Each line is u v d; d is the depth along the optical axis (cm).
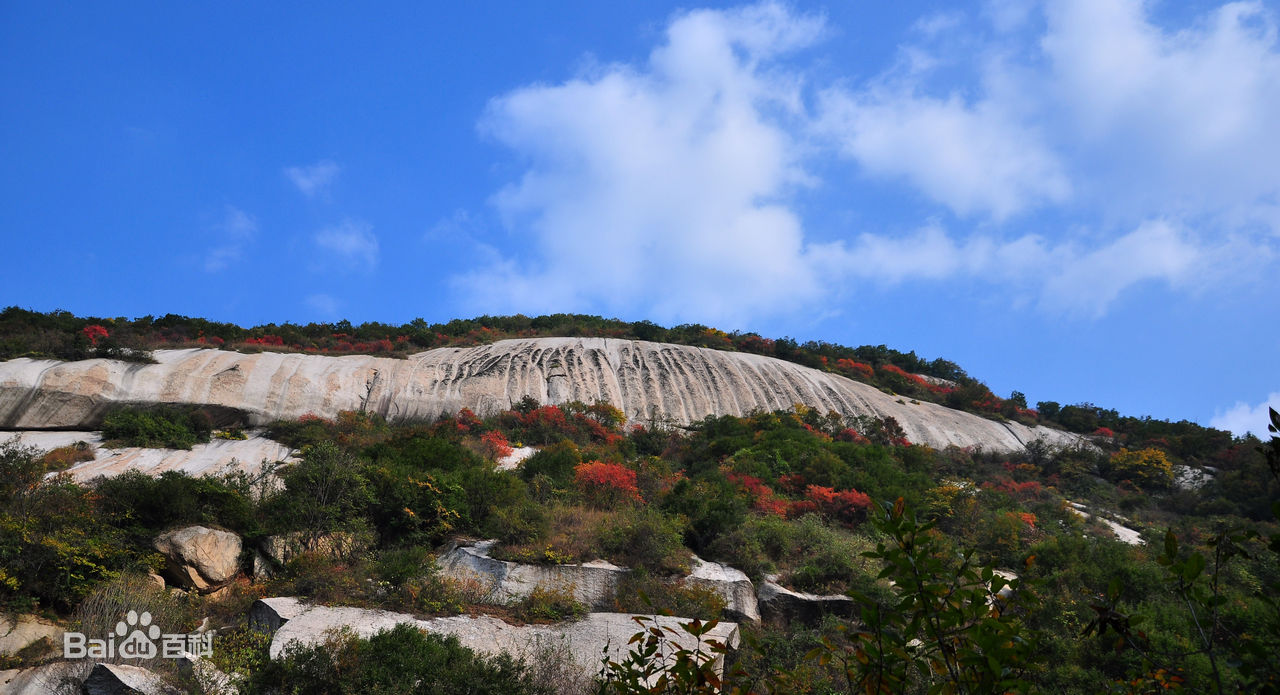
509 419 4181
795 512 2900
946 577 573
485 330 6412
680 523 2366
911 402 5759
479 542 2186
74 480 2594
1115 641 611
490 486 2353
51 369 3675
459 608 1827
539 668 1594
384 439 3509
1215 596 565
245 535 2078
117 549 1845
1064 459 4669
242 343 4812
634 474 2859
